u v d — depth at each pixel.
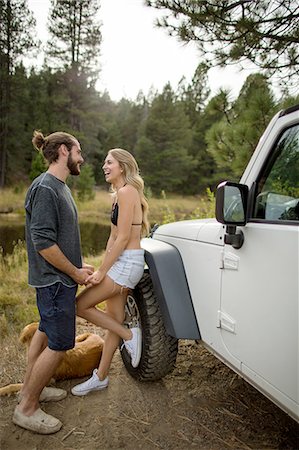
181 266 2.49
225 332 2.00
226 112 5.69
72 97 32.19
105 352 2.61
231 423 2.32
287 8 4.11
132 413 2.41
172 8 4.40
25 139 30.31
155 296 2.62
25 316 4.21
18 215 17.56
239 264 1.86
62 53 31.23
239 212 1.82
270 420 2.35
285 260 1.53
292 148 1.71
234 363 1.92
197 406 2.50
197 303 2.31
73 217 2.33
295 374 1.47
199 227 2.37
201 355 3.27
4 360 3.10
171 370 2.70
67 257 2.29
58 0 29.69
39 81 32.06
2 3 26.31
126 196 2.43
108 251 2.67
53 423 2.22
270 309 1.62
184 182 36.88
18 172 29.92
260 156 1.89
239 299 1.86
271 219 1.74
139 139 37.25
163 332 2.57
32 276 2.23
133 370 2.80
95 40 31.31
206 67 4.86
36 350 2.36
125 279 2.45
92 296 2.48
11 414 2.39
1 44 27.16
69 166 2.31
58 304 2.19
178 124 36.41
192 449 2.09
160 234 2.94
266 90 4.85
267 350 1.64
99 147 36.94
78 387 2.60
